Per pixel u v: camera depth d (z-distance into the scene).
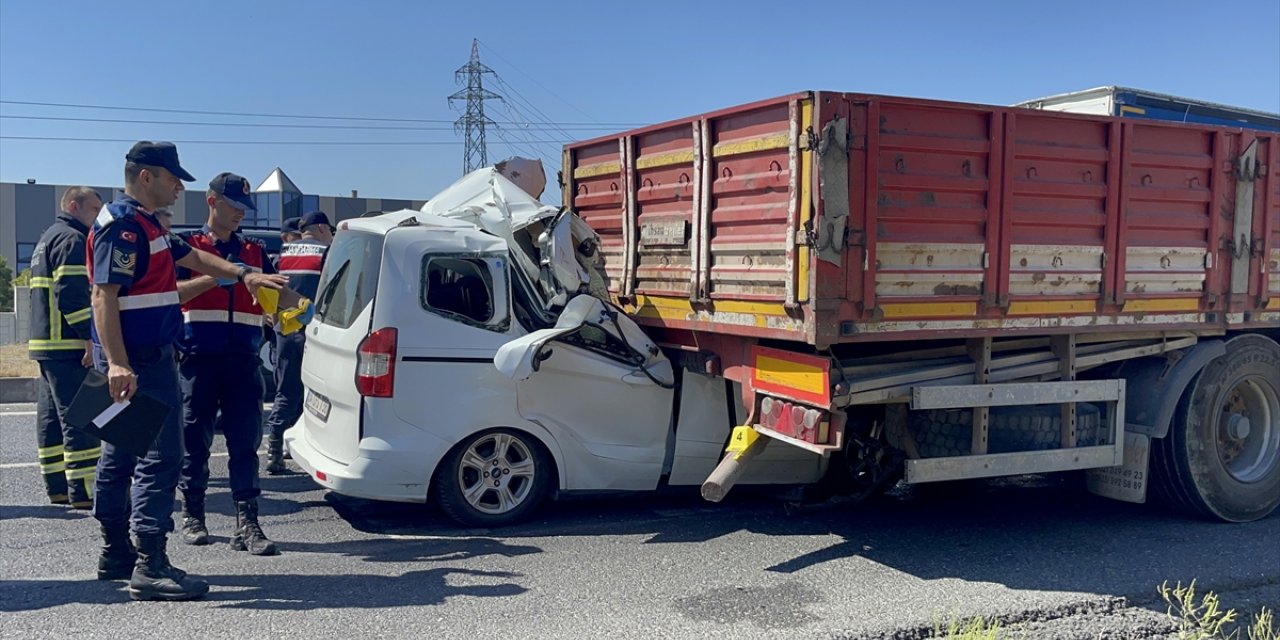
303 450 6.07
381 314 5.50
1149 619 4.38
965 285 5.12
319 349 5.98
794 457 6.11
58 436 6.19
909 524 6.01
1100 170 5.54
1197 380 6.00
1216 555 5.42
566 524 5.90
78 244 5.64
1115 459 5.84
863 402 5.09
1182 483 6.01
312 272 7.55
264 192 26.52
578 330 5.79
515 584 4.74
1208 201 5.95
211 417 5.29
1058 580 4.91
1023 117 5.22
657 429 6.13
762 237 5.13
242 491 5.24
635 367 6.02
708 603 4.51
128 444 4.20
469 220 6.03
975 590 4.73
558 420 5.86
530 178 7.02
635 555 5.28
